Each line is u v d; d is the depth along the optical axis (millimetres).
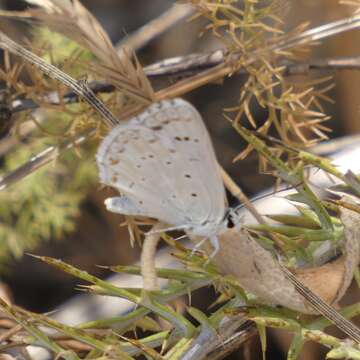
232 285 285
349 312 283
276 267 277
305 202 292
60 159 420
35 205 422
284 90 329
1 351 298
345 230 281
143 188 279
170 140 275
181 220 280
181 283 291
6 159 412
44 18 295
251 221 347
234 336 294
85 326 290
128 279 400
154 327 293
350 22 332
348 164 352
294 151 301
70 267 283
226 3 326
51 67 282
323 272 281
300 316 284
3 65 366
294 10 411
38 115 368
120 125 274
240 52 333
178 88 331
